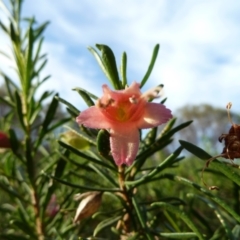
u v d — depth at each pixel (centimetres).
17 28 16
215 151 24
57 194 17
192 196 11
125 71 10
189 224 9
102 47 10
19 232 18
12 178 15
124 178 10
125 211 11
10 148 14
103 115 9
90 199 11
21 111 14
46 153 18
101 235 16
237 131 9
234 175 8
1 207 18
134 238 10
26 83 15
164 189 21
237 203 12
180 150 10
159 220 12
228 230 10
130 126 9
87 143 12
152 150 10
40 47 15
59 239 13
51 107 14
